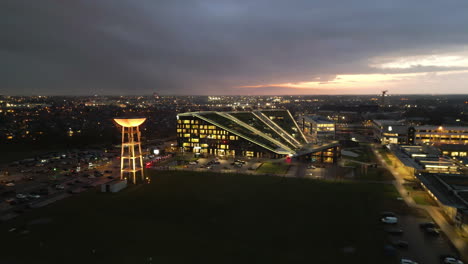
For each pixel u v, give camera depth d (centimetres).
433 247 5988
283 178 11175
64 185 10506
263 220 7294
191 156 15712
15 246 6119
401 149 14600
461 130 18188
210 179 11075
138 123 10900
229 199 8812
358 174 11781
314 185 10206
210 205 8331
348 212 7756
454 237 6397
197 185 10288
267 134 16862
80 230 6825
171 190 9738
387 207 8088
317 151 14188
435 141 18638
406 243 5991
